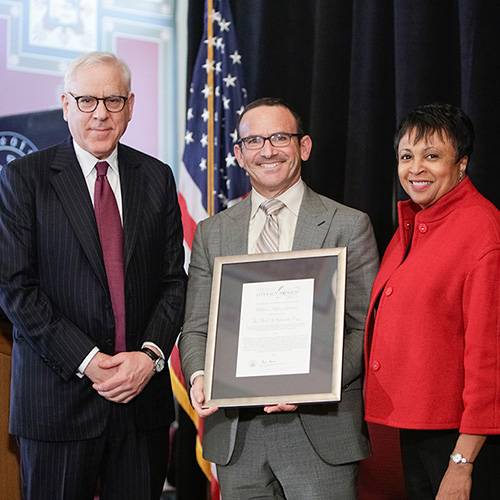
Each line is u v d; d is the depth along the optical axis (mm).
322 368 2020
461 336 2000
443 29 3238
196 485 3793
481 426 1882
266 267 2166
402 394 2014
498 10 3027
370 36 3441
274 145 2275
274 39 3805
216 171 3580
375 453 3131
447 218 2068
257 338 2096
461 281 1979
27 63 4031
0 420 2527
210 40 3684
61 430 2180
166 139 4297
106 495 2283
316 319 2074
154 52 4293
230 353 2100
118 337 2244
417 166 2070
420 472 2068
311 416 2137
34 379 2213
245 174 3611
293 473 2137
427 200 2102
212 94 3629
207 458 2213
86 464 2211
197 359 2219
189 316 2334
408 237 2199
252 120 2305
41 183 2248
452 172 2072
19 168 2260
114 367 2186
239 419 2188
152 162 2459
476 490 1949
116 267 2256
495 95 3018
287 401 1997
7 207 2219
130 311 2254
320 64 3572
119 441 2250
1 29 3992
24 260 2188
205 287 2334
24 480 2244
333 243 2238
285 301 2115
